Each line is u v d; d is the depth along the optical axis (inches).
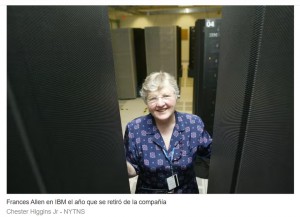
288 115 16.2
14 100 15.9
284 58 15.9
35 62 17.0
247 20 18.8
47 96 17.8
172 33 193.6
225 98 24.6
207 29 70.5
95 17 21.3
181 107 167.5
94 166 22.9
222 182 25.3
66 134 19.6
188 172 41.6
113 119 24.6
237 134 21.0
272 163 17.8
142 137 40.5
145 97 38.6
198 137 41.3
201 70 76.1
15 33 16.0
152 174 40.3
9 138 16.1
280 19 15.8
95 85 21.9
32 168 17.5
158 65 202.5
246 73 19.1
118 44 187.2
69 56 19.2
